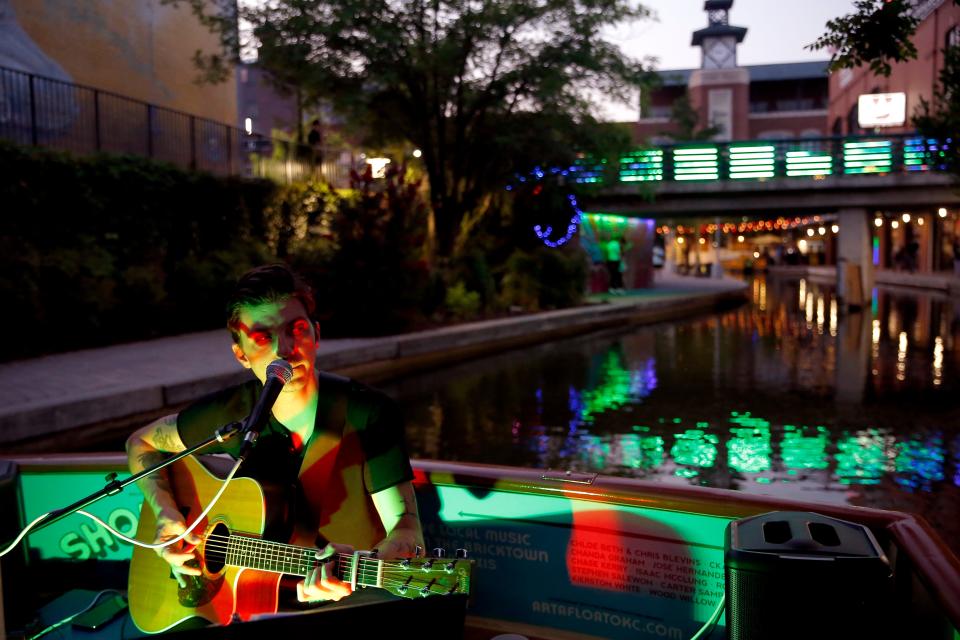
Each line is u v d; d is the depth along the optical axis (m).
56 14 19.22
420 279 16.38
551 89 20.47
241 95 49.81
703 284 37.75
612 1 20.22
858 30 6.30
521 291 21.66
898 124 37.22
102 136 20.02
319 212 21.03
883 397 10.91
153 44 22.11
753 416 9.82
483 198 23.84
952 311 23.88
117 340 14.01
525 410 10.35
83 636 2.74
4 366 11.02
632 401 10.88
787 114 73.75
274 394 2.02
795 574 1.87
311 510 2.39
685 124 57.62
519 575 2.85
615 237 30.61
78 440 8.41
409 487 2.41
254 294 2.22
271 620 2.31
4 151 13.85
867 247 26.86
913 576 2.12
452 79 20.78
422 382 12.76
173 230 17.31
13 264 12.66
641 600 2.68
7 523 2.82
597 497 2.69
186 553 2.34
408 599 2.26
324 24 19.33
